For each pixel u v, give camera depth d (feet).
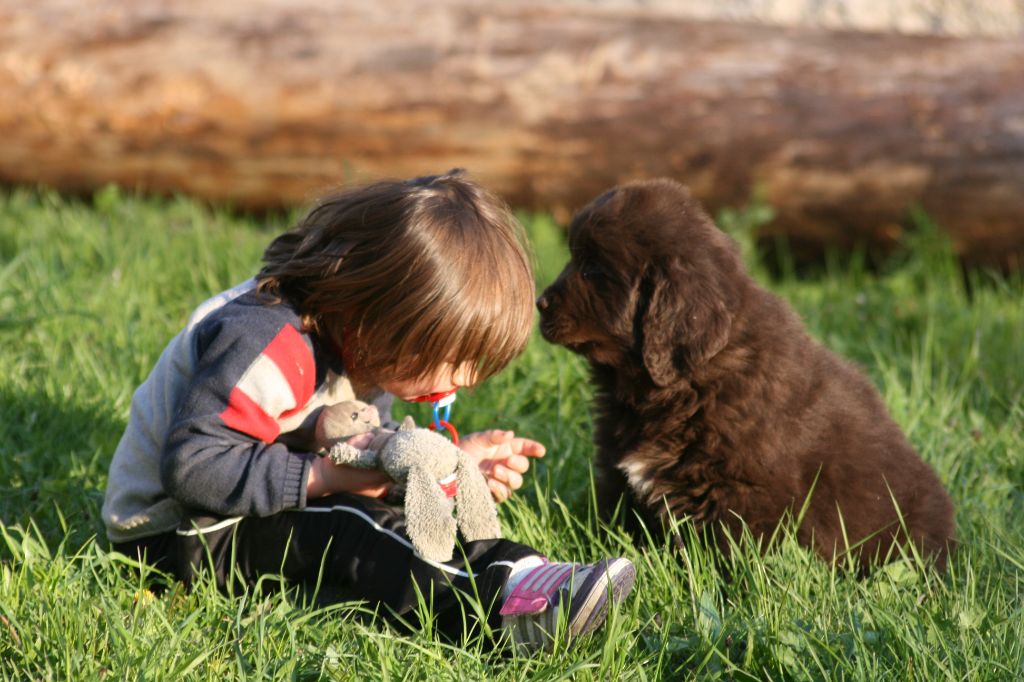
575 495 14.57
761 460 13.05
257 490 10.93
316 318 11.46
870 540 13.39
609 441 14.42
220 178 29.37
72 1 29.25
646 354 13.35
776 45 27.27
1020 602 12.01
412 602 11.09
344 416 11.48
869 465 13.53
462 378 11.59
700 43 27.37
